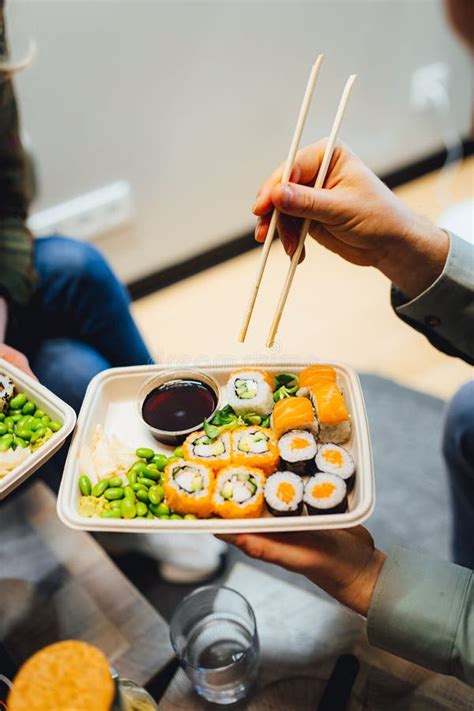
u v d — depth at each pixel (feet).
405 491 3.29
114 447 2.22
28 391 2.32
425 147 5.67
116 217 4.66
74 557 2.39
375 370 4.11
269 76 4.58
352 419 2.19
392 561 2.07
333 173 2.21
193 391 2.34
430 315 2.37
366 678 2.09
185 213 4.93
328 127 5.10
